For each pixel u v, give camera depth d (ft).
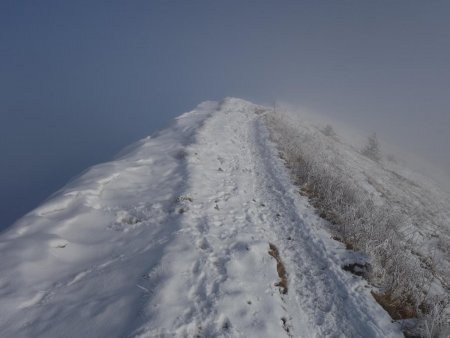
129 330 11.51
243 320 13.43
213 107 80.84
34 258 16.19
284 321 14.20
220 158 37.29
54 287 14.60
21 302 13.20
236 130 54.49
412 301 16.33
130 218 22.31
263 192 30.17
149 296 13.35
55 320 12.37
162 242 18.49
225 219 23.03
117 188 26.94
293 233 22.58
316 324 14.58
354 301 15.66
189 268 15.99
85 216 21.70
